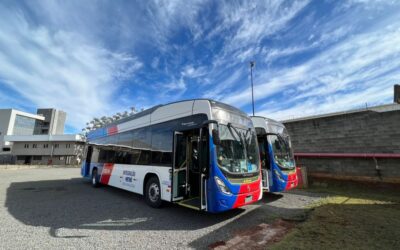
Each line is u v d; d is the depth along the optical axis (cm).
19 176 1900
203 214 645
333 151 1152
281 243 425
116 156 1009
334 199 820
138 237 466
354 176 1045
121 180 928
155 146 742
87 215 633
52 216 620
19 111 6594
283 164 880
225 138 586
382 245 412
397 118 962
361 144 1059
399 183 907
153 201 723
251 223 559
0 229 508
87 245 423
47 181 1516
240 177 571
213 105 598
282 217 609
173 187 619
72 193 1013
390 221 554
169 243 434
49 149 4753
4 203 787
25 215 628
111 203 793
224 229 515
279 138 928
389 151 971
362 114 1069
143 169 786
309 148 1248
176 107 690
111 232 497
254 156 658
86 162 1370
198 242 438
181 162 648
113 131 1080
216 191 517
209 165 538
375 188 970
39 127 7269
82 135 4838
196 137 674
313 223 544
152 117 791
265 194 945
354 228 505
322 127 1205
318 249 397
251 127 701
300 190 1034
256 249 403
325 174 1148
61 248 409
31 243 429
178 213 656
